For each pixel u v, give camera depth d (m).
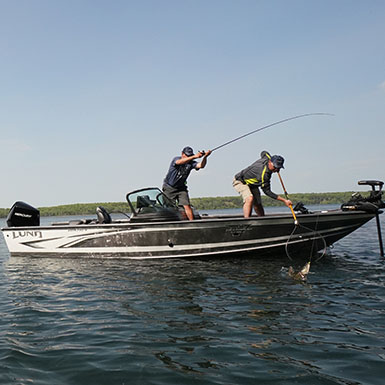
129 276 5.82
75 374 2.59
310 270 5.86
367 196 7.12
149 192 7.44
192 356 2.83
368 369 2.54
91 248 7.68
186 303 4.23
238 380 2.45
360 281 5.04
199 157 7.10
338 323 3.44
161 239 7.14
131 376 2.54
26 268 6.88
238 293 4.57
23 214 8.52
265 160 6.84
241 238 6.93
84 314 3.97
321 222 6.95
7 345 3.13
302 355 2.79
